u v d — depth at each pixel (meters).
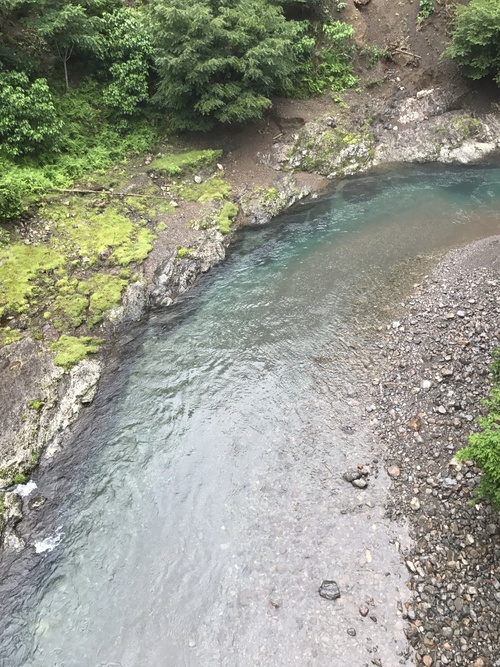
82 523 8.75
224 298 14.27
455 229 16.70
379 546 8.00
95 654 7.00
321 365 11.66
